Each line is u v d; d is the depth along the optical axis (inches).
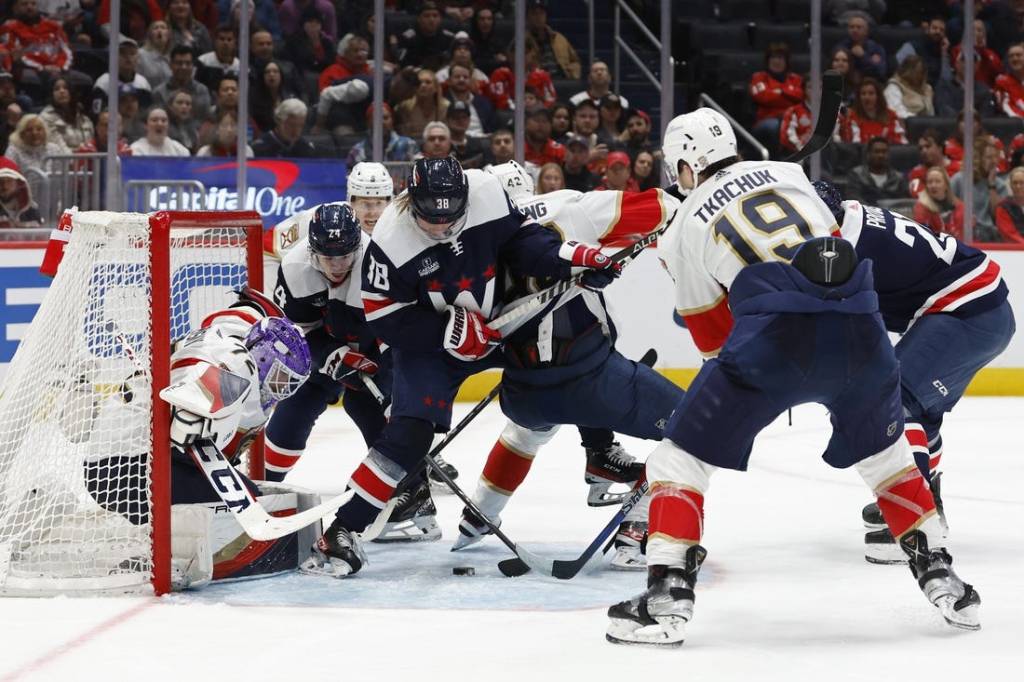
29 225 618.5
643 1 773.9
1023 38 723.4
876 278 313.9
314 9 649.6
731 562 305.6
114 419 272.5
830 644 229.9
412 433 282.7
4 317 586.2
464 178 268.7
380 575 288.4
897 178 693.3
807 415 611.5
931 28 722.8
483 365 293.4
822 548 321.7
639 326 658.2
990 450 500.1
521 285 289.9
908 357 308.8
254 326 285.4
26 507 272.1
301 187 649.0
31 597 263.3
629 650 224.2
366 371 332.8
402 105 658.8
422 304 281.7
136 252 272.2
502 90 693.3
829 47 724.0
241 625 240.7
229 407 258.8
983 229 692.7
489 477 312.2
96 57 642.8
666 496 228.8
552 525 351.3
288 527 254.5
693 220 241.8
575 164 671.1
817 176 697.6
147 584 267.1
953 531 344.5
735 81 762.8
